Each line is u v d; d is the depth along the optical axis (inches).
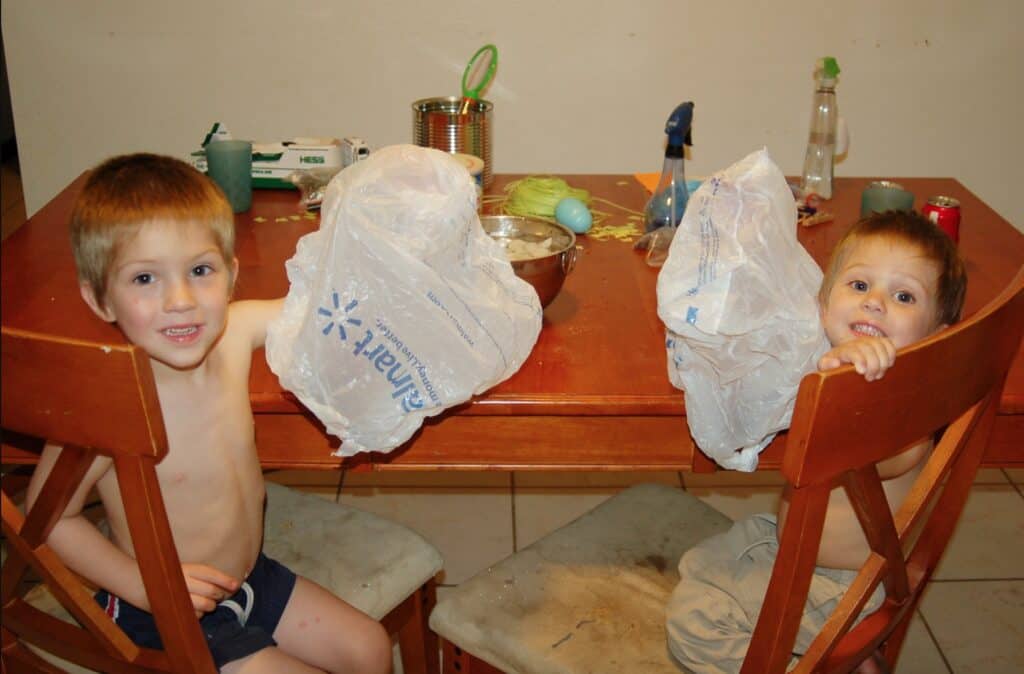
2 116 128.0
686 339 40.8
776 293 39.9
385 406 40.7
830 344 43.6
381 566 51.1
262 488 46.8
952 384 33.5
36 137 100.6
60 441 31.3
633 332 49.0
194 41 96.6
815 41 96.5
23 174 102.1
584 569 50.0
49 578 34.9
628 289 54.0
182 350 38.8
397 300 39.8
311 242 41.1
